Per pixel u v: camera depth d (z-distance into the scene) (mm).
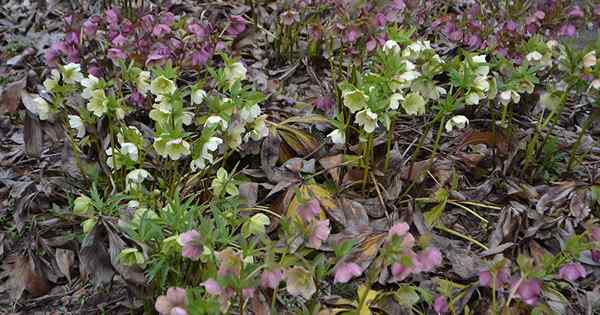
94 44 2711
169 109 2176
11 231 2414
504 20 2715
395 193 2469
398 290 2043
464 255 2285
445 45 3350
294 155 2602
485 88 2238
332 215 2355
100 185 2453
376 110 2189
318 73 3225
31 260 2260
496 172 2582
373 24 2533
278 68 3303
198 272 1990
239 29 2814
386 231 2230
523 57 2596
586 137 2801
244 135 2463
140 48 2564
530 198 2510
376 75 2244
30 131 2365
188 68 2666
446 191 2473
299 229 1858
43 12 3697
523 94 2801
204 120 2314
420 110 2268
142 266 1915
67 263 2289
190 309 1673
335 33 2650
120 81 2576
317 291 1865
